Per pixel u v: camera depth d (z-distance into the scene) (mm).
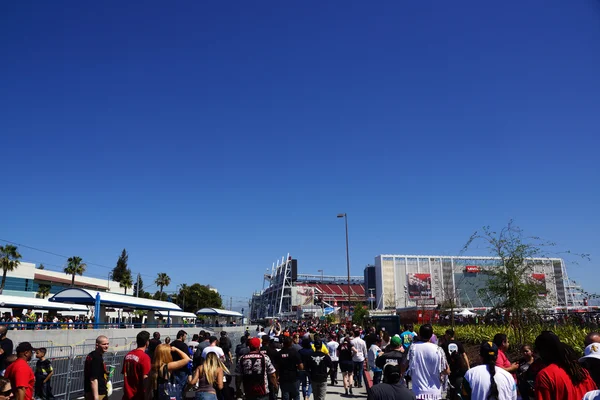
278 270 199500
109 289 83062
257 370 8555
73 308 40031
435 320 39250
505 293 16969
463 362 9211
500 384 5410
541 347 4648
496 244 17141
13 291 60969
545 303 17219
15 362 7672
